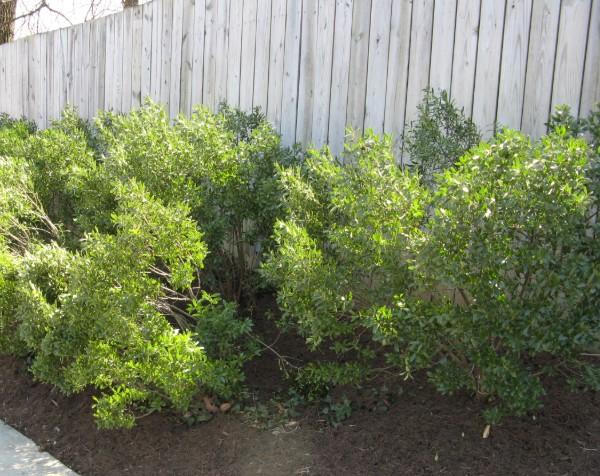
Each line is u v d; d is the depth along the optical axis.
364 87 5.06
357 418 3.91
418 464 3.41
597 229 3.08
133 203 3.79
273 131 5.29
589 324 3.02
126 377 3.83
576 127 3.55
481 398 3.71
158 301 4.16
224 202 4.77
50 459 4.00
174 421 4.12
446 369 3.39
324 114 5.35
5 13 12.80
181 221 3.85
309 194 4.11
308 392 4.23
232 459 3.71
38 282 4.24
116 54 7.67
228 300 5.12
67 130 6.86
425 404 3.86
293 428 3.91
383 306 3.40
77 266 3.84
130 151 4.78
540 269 2.98
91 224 5.07
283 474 3.52
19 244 5.24
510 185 2.93
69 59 8.51
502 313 3.02
